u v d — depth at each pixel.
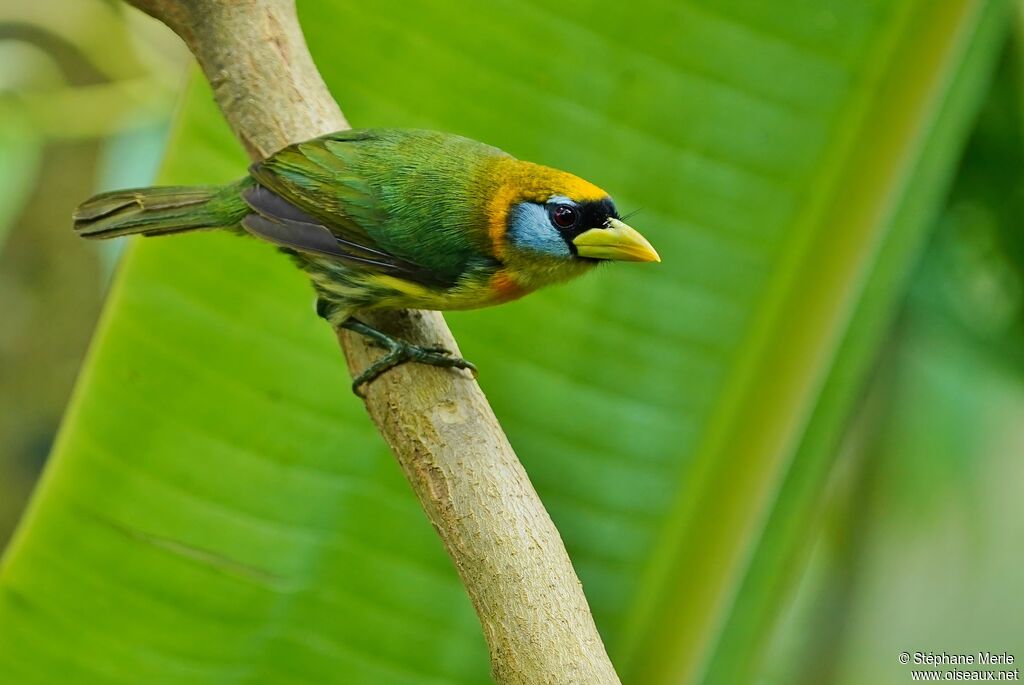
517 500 3.75
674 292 3.81
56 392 4.09
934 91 3.79
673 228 3.81
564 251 3.80
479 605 3.73
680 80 3.81
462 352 3.82
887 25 3.80
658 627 3.79
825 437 3.79
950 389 3.90
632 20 3.81
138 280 3.81
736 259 3.80
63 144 4.07
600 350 3.81
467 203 3.81
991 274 3.90
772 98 3.80
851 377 3.79
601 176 3.82
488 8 3.81
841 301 3.79
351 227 3.81
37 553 3.80
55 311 4.08
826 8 3.80
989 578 3.95
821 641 3.92
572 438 3.81
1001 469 3.95
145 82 3.95
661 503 3.80
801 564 3.80
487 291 3.81
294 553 3.81
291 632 3.81
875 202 3.79
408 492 3.81
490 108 3.82
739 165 3.81
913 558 3.95
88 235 3.82
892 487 3.91
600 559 3.80
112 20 3.96
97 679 3.80
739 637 3.78
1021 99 3.87
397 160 3.81
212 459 3.81
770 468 3.79
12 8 3.96
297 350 3.81
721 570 3.79
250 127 3.81
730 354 3.80
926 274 3.89
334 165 3.81
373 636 3.81
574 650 3.72
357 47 3.82
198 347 3.81
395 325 3.81
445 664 3.80
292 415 3.81
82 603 3.80
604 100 3.82
